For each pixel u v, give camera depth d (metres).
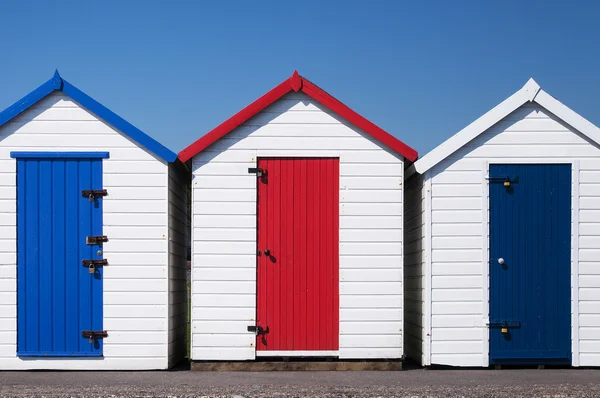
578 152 10.72
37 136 10.53
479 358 10.57
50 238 10.50
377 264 10.62
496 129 10.73
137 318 10.46
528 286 10.64
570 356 10.62
